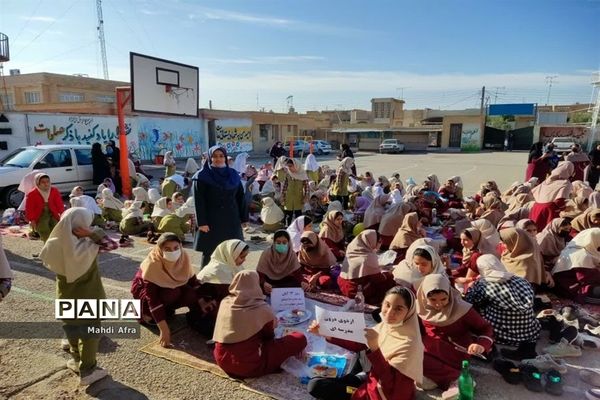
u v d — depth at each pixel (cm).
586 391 328
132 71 1142
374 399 295
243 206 557
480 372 360
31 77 2792
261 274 512
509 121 5000
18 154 1145
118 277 583
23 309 479
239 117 3619
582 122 4888
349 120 7006
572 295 504
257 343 346
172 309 432
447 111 5366
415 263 437
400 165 2589
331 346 391
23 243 743
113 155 1276
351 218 926
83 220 327
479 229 565
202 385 341
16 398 324
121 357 382
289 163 862
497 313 384
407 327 295
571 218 688
